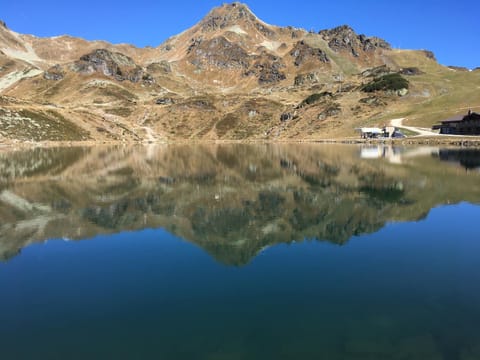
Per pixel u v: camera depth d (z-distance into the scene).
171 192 43.41
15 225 28.62
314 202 36.44
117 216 31.62
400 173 53.69
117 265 19.88
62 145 144.75
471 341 12.10
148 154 103.44
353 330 12.90
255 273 18.39
